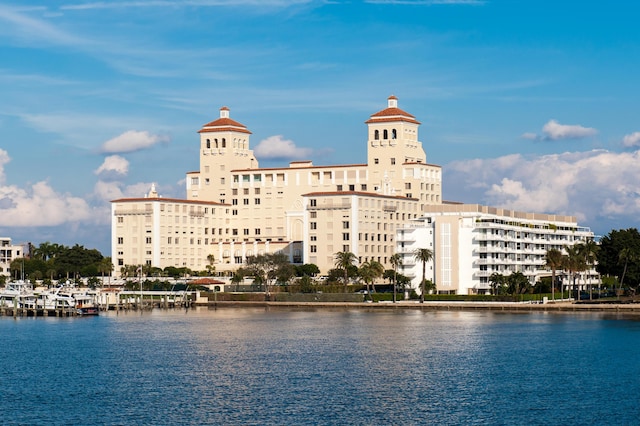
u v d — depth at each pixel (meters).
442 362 199.00
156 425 142.25
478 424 141.62
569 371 186.12
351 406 153.38
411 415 147.00
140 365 198.50
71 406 155.25
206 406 154.00
